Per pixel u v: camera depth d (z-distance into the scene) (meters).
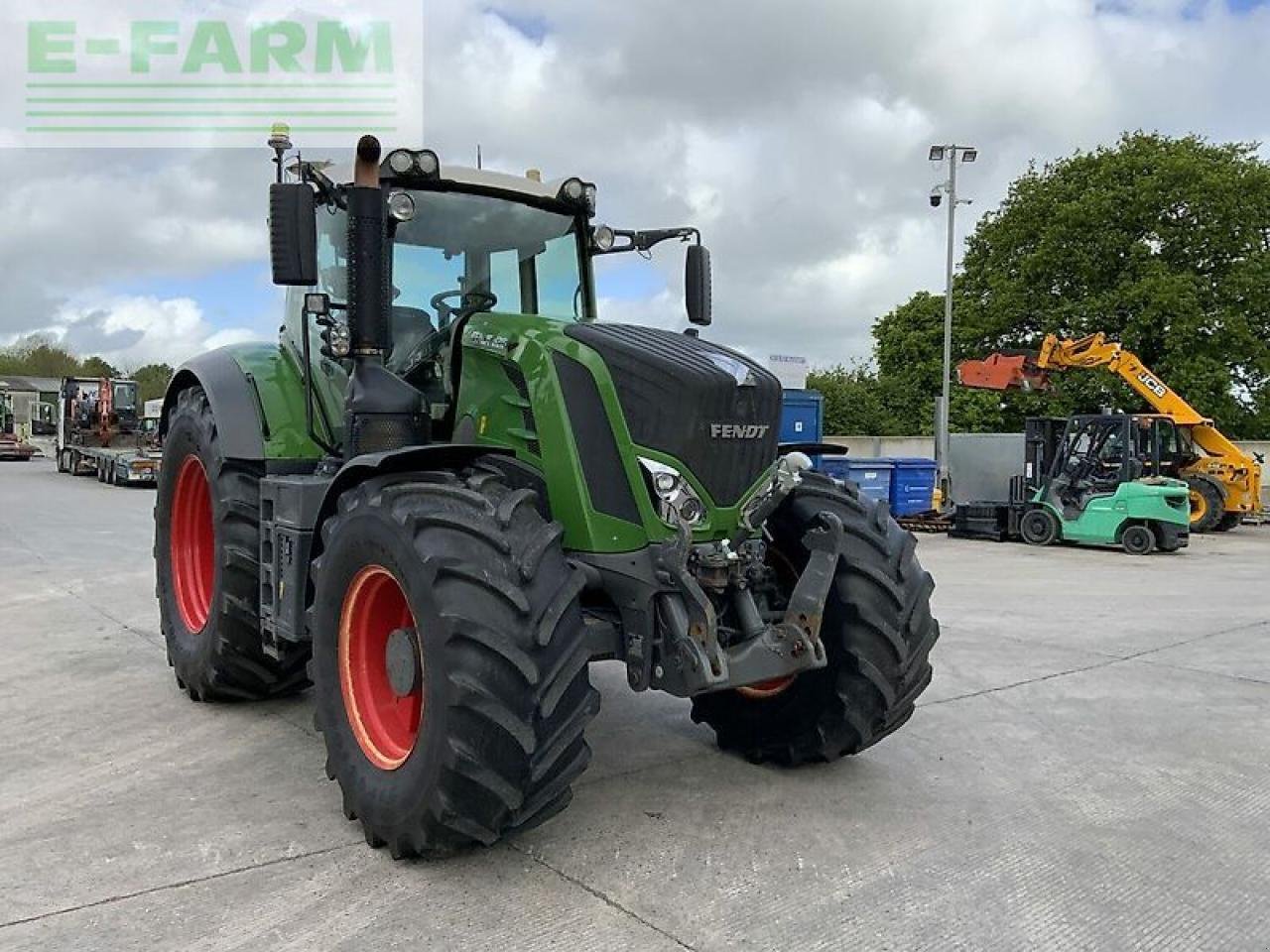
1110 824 3.77
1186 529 13.85
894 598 3.94
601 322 4.04
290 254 3.74
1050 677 6.07
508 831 3.17
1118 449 14.62
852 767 4.36
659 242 5.01
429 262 4.39
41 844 3.40
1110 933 2.93
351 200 3.96
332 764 3.59
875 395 36.62
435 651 3.06
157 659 6.17
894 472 17.14
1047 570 11.83
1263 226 27.45
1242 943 2.89
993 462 16.56
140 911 2.92
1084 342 17.52
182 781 4.03
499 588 3.06
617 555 3.51
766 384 3.76
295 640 4.11
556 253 4.78
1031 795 4.06
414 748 3.18
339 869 3.23
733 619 3.64
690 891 3.12
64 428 29.56
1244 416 27.80
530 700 3.04
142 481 24.72
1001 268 30.45
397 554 3.24
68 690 5.43
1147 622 8.09
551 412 3.62
